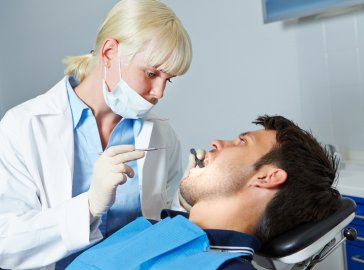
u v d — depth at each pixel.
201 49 2.65
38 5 3.38
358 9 1.93
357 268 1.73
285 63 2.27
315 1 1.97
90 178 1.35
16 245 1.14
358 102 2.02
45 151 1.26
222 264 0.91
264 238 1.04
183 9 2.69
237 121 2.55
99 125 1.38
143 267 0.96
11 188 1.20
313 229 1.02
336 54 2.06
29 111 1.30
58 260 1.22
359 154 2.10
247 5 2.34
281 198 1.04
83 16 3.12
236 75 2.49
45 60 3.44
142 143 1.43
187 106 2.80
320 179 1.07
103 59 1.21
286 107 2.32
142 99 1.22
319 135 2.21
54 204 1.26
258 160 1.08
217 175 1.08
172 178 1.68
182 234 1.00
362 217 1.69
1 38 3.69
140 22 1.13
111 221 1.38
